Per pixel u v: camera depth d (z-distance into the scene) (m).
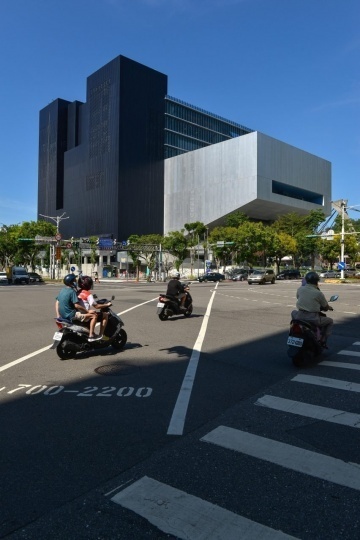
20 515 3.03
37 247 70.12
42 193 126.50
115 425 4.73
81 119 111.19
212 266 81.44
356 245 77.06
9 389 6.20
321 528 2.87
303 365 7.73
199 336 10.98
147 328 12.42
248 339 10.53
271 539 2.76
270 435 4.45
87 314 8.44
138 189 96.50
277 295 27.30
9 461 3.87
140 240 77.19
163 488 3.37
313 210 93.69
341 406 5.41
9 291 32.97
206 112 114.69
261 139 87.94
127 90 94.94
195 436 4.42
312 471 3.66
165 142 104.00
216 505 3.13
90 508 3.11
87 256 94.31
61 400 5.66
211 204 93.50
